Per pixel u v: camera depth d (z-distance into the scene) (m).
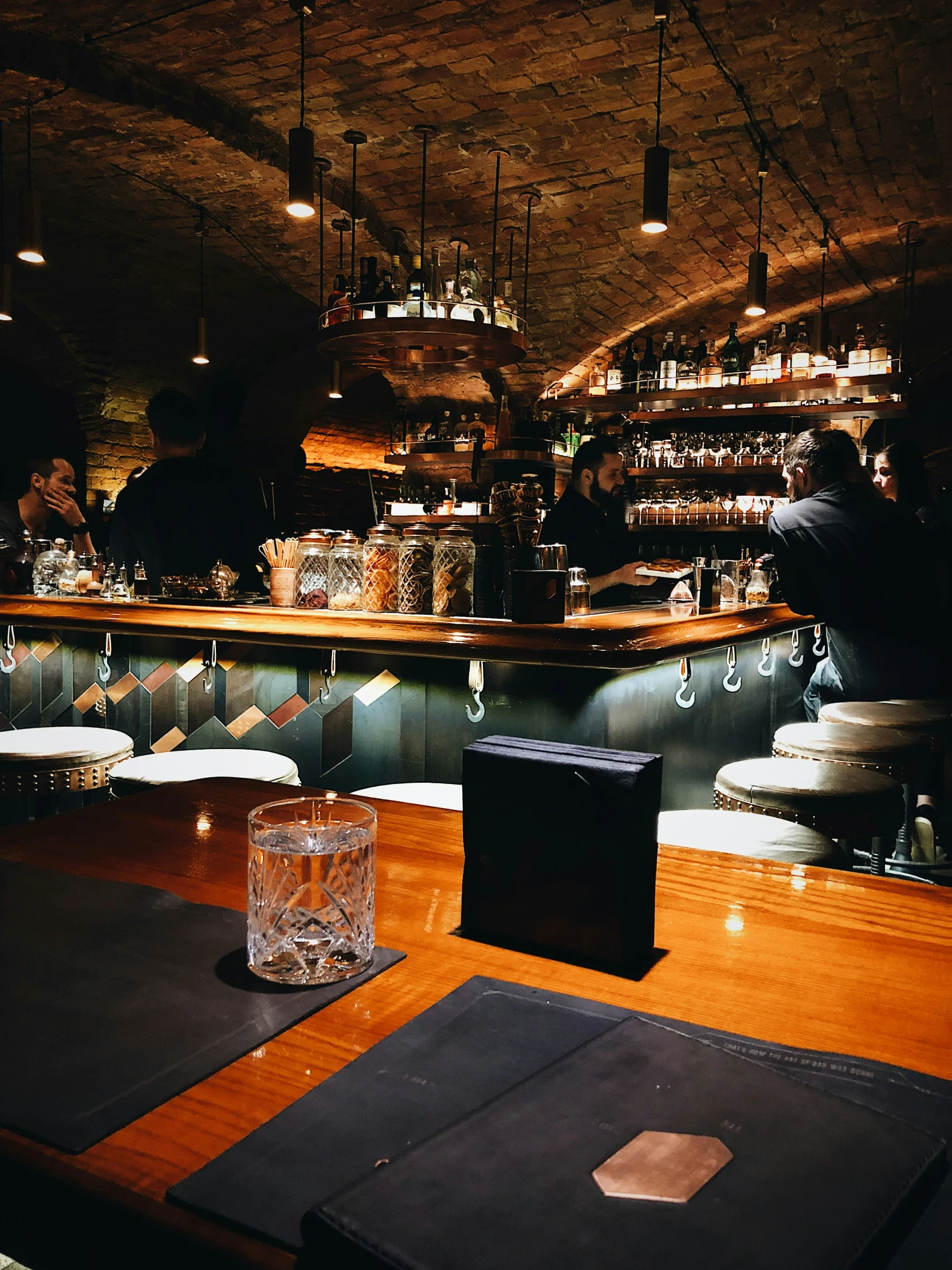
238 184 5.41
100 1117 0.56
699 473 6.59
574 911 0.79
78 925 0.84
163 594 2.96
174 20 4.10
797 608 3.27
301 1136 0.54
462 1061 0.62
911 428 8.20
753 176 5.43
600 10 3.96
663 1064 0.58
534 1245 0.43
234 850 1.07
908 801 3.44
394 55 4.30
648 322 7.09
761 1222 0.44
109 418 7.38
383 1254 0.42
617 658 2.10
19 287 6.54
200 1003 0.70
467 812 0.83
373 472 9.93
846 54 4.32
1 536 3.40
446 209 5.67
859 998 0.72
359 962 0.77
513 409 7.18
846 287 7.26
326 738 2.70
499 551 2.37
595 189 5.45
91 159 5.17
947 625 3.30
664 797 2.77
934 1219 0.47
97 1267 0.50
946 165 5.42
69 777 2.36
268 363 7.65
